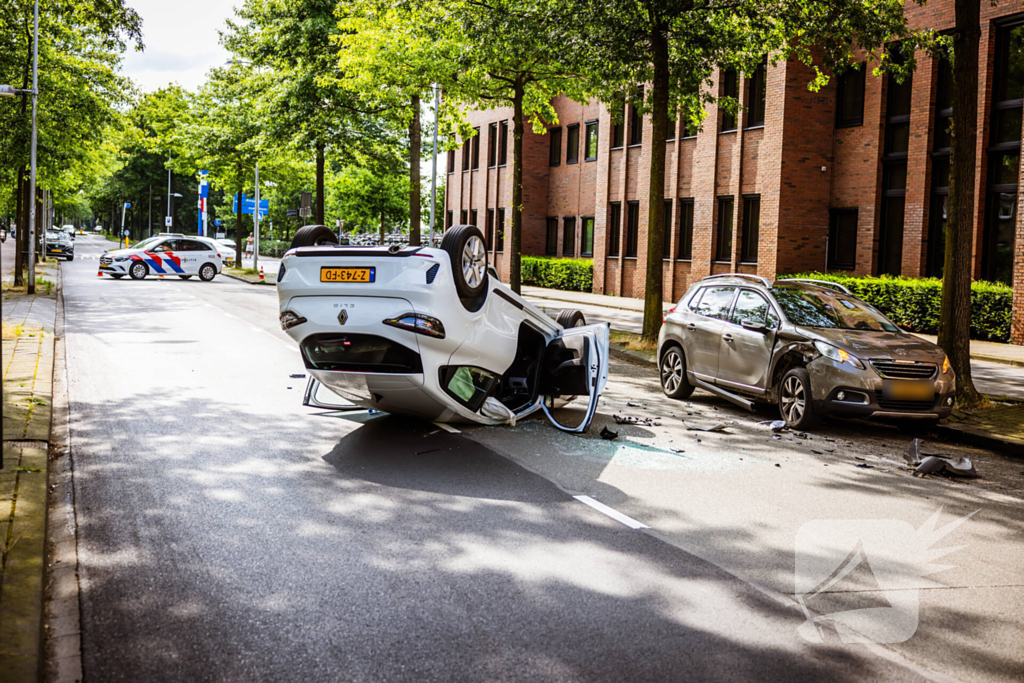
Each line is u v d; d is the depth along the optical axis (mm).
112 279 32906
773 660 3832
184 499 6121
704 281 11789
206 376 11531
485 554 5133
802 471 7590
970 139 10977
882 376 9203
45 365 11711
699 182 29516
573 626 4137
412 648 3865
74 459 7191
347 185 58562
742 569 5000
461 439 8320
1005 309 19391
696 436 9008
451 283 7594
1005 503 6801
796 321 10109
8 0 24250
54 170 26641
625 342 17281
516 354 9266
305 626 4074
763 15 15867
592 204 37531
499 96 24172
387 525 5641
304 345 7832
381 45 22281
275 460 7316
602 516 5973
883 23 15117
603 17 15336
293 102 30438
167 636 3947
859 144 24812
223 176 41500
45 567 4770
